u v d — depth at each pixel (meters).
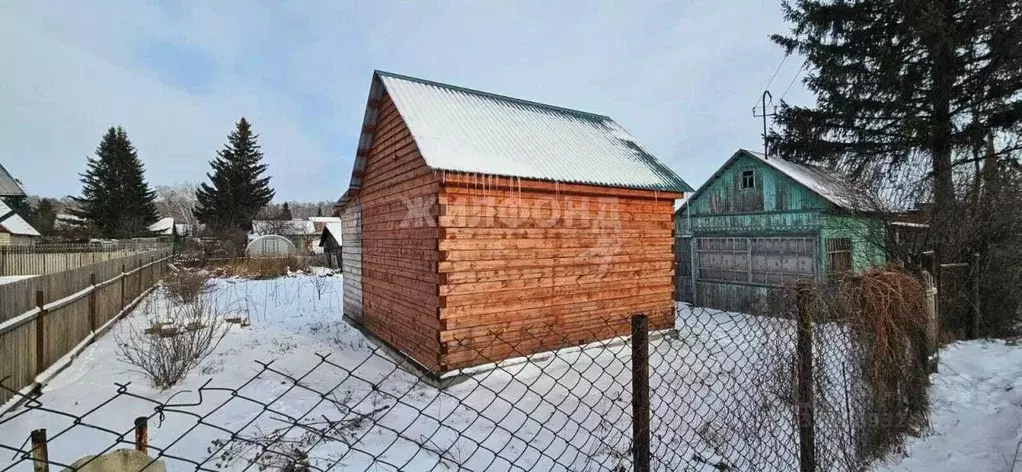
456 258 6.75
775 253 11.77
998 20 9.08
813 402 2.95
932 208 8.09
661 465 3.34
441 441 4.59
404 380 6.90
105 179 40.84
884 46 10.80
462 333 6.75
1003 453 3.42
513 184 7.17
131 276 12.32
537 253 7.50
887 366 3.57
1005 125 9.63
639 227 8.73
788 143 12.86
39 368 6.21
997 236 7.51
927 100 10.45
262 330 10.14
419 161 7.23
